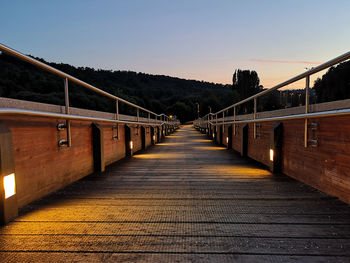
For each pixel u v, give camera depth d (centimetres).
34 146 246
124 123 595
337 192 245
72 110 341
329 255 137
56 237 161
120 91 8525
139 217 200
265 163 479
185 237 161
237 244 151
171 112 12156
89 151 392
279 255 137
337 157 242
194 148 859
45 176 266
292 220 191
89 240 157
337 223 184
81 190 291
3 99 209
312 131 291
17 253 140
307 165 307
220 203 238
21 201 226
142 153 704
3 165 183
